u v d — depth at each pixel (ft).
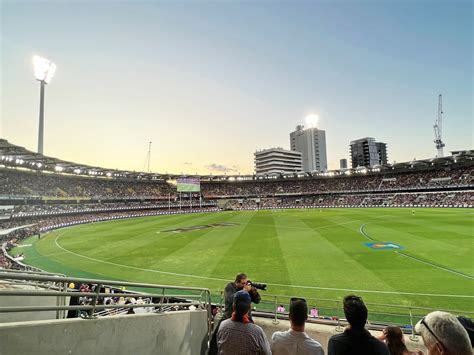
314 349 11.41
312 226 130.72
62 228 168.55
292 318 12.21
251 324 12.19
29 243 115.34
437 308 41.06
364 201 265.95
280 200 318.86
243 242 97.25
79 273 67.05
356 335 9.94
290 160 614.75
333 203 281.54
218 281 57.93
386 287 49.73
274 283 54.49
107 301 36.68
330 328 27.76
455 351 6.92
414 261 64.39
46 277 9.57
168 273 64.64
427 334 7.59
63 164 202.39
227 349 11.80
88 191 257.55
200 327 22.39
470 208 192.13
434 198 226.79
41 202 204.85
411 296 45.55
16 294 8.37
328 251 77.66
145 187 316.81
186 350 19.76
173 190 334.65
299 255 74.95
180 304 20.36
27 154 158.40
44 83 182.50
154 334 15.67
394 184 272.10
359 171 290.56
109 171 242.99
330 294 47.98
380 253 72.69
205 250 86.74
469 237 88.74
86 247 100.27
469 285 49.16
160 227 151.74
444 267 59.31
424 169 262.06
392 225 121.90
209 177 343.05
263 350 11.82
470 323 8.82
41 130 180.96
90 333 11.29
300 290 50.42
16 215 160.66
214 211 284.20
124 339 13.26
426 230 104.83
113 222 196.65
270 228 130.11
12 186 199.21
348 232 108.37
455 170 241.96
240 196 339.98
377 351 9.55
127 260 78.07
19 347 8.63
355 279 54.39
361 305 10.42
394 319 37.99
